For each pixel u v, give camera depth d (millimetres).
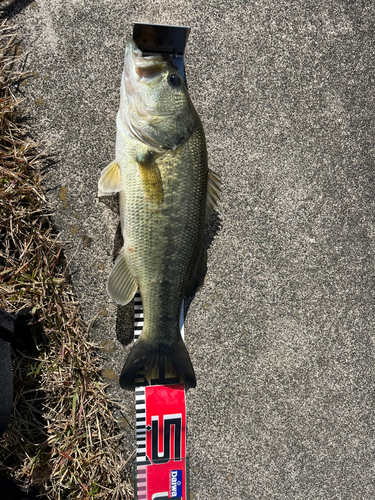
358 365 708
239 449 681
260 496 685
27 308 639
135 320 648
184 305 669
